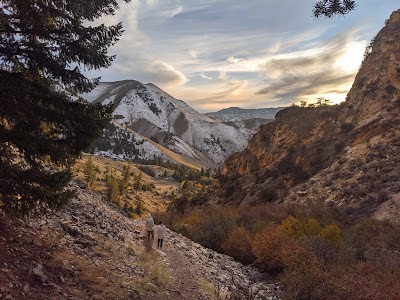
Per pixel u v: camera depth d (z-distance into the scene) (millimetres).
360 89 67000
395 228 24953
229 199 66750
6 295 6355
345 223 31406
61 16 8141
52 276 8070
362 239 23859
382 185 35625
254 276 20547
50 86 8477
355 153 49312
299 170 57438
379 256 19422
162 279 11523
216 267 18672
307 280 14297
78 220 13195
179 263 15648
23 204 7672
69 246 10195
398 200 30531
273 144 76688
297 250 18172
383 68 63625
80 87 8375
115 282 9438
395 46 64812
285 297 14609
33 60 7941
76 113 7887
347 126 60188
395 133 47031
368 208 32188
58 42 8117
